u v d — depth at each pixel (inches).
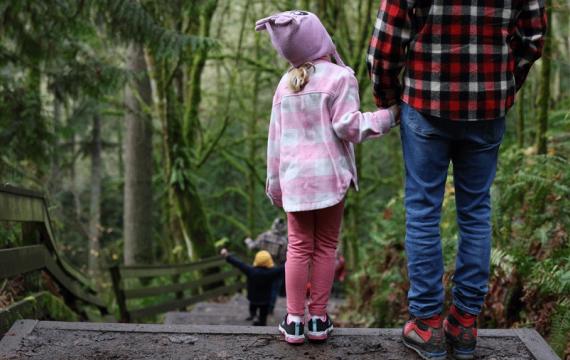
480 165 102.1
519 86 106.8
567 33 353.4
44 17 274.2
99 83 310.2
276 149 113.4
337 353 112.2
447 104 96.9
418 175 102.4
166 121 449.1
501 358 109.9
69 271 214.2
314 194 107.0
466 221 104.7
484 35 95.3
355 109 106.3
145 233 530.9
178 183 451.2
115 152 890.7
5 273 135.0
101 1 261.4
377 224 352.8
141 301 484.1
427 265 103.0
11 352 113.3
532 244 169.5
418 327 106.6
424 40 97.0
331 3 443.2
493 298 171.8
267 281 239.6
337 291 468.4
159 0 312.2
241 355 112.0
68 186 621.9
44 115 318.3
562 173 179.5
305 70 108.6
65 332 123.6
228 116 567.2
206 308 355.9
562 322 133.0
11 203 141.1
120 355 112.3
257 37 590.2
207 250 456.8
